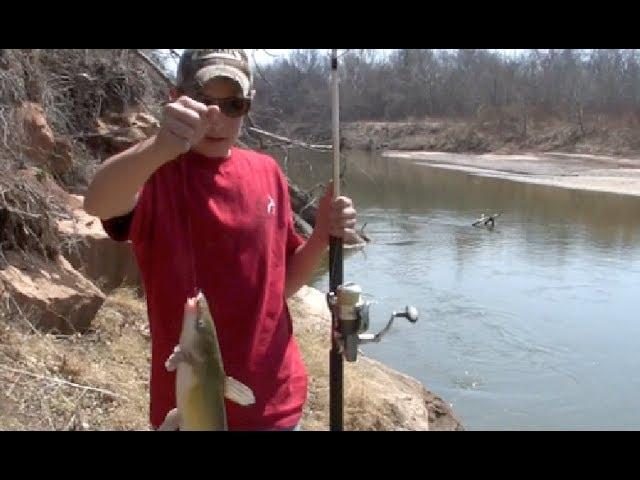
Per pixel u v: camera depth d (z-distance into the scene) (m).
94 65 8.68
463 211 24.34
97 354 5.22
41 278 5.33
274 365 2.29
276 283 2.35
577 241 18.77
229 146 2.24
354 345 2.69
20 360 4.67
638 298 13.21
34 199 5.64
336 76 2.67
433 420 7.04
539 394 8.77
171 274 2.15
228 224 2.19
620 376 9.39
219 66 2.15
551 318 11.88
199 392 2.01
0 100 6.16
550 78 59.59
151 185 2.15
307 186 13.78
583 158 46.53
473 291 13.46
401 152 54.62
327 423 5.37
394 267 15.34
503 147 53.25
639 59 56.00
